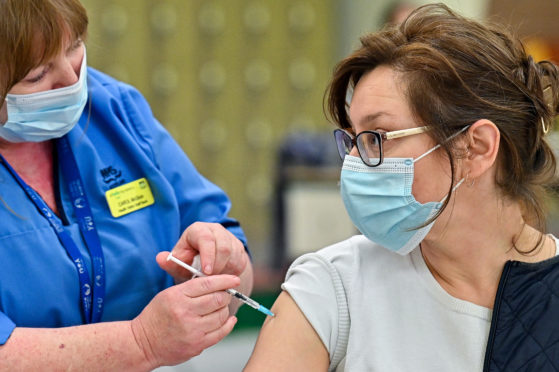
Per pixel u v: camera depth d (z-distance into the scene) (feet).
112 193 8.04
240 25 28.50
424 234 6.54
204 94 28.43
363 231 6.86
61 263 7.42
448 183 6.33
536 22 22.93
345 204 6.85
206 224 7.52
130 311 8.01
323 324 6.93
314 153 18.07
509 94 6.38
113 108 8.42
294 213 17.71
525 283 6.52
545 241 7.09
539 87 6.51
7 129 7.12
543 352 6.36
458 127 6.24
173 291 6.78
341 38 31.27
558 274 6.50
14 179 7.44
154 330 6.77
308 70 29.53
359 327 6.86
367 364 6.75
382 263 7.09
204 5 27.84
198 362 16.60
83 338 6.69
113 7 26.22
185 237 7.44
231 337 18.03
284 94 29.45
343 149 7.06
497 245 6.73
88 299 7.64
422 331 6.75
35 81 6.78
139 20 26.73
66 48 6.86
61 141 7.95
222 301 6.84
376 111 6.33
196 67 28.14
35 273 7.22
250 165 29.37
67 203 7.84
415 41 6.42
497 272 6.78
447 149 6.22
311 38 29.45
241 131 29.14
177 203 8.54
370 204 6.57
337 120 7.11
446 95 6.17
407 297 6.86
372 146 6.48
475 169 6.33
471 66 6.26
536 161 6.75
